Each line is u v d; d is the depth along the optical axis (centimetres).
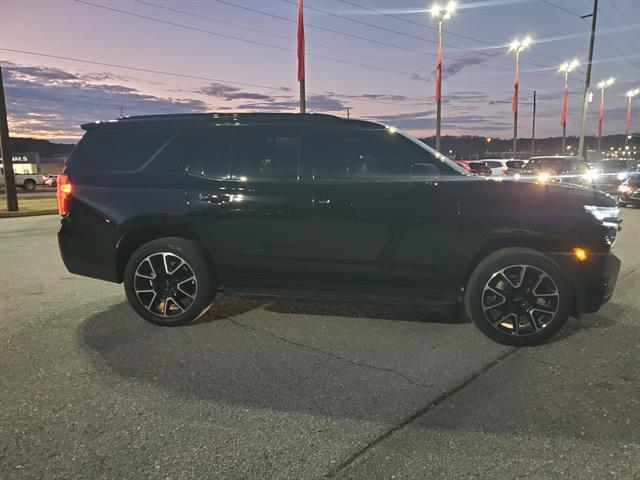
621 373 332
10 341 393
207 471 229
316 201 392
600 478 223
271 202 399
